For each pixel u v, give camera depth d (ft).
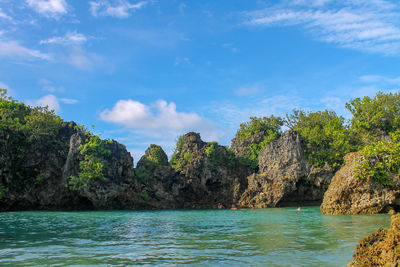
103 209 127.65
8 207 118.62
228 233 47.93
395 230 22.88
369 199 81.00
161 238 43.42
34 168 127.54
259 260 28.17
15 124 126.00
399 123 162.71
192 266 26.32
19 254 32.09
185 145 170.91
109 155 132.98
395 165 81.25
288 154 145.18
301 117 195.93
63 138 143.13
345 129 164.55
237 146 183.42
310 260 27.86
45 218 81.41
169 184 155.94
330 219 68.64
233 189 154.20
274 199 139.85
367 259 22.48
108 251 33.58
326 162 142.51
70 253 32.50
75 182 120.16
